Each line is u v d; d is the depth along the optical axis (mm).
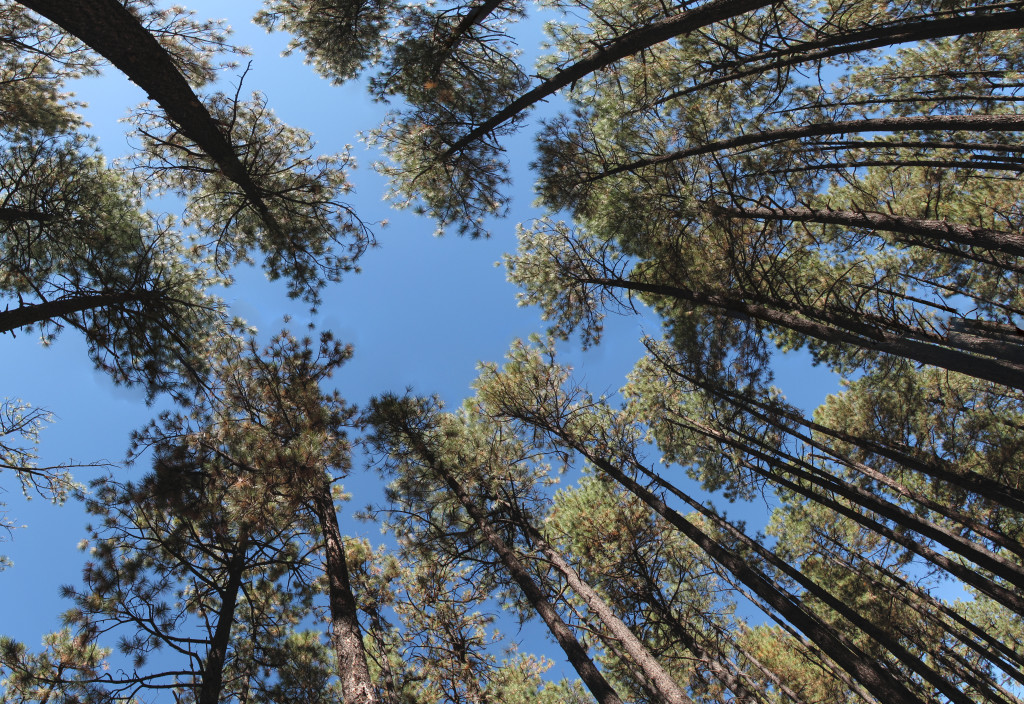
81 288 6707
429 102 8727
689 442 11750
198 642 6355
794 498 12672
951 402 10719
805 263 11344
